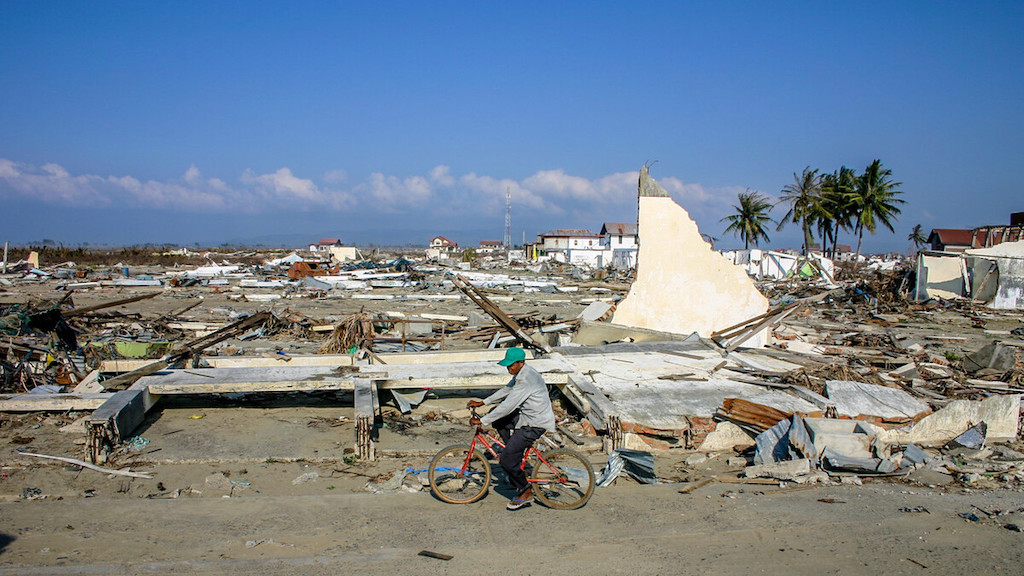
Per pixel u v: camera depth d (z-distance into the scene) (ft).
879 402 28.50
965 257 102.06
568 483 20.61
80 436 27.09
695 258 44.68
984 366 40.50
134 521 18.95
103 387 29.84
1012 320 83.10
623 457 23.68
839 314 84.43
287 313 63.87
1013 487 22.95
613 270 176.45
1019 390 34.14
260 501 20.84
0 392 33.06
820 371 33.50
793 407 28.22
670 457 26.35
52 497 21.31
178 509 20.02
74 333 43.80
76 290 108.99
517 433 19.76
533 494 20.53
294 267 134.21
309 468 24.56
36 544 17.12
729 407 27.27
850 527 18.94
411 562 16.37
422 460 25.54
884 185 191.21
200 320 62.44
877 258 277.23
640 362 36.50
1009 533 18.53
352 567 16.03
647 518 19.67
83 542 17.33
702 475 24.25
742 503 21.04
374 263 165.48
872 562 16.55
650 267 44.68
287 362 36.27
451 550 17.17
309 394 34.96
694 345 40.75
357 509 20.24
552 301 99.50
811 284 123.34
